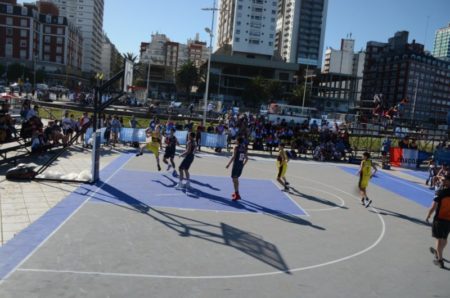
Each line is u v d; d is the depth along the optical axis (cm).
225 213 1155
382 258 893
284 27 16888
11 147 1752
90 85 12344
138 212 1094
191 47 18825
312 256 866
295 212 1238
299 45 16150
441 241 864
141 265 746
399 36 15475
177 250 838
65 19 11738
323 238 1001
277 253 866
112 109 4647
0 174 1438
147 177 1578
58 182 1373
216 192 1423
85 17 15812
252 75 12131
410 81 14362
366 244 983
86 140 2272
